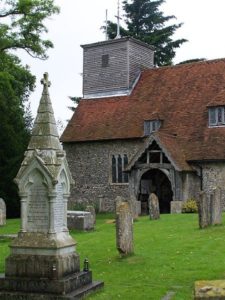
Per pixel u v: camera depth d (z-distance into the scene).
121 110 33.78
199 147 28.77
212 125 29.44
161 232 17.38
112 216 29.25
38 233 9.76
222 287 6.04
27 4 28.19
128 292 9.77
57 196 10.00
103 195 32.38
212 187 28.03
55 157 10.12
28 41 29.00
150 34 48.25
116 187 31.97
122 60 35.41
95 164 32.84
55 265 9.34
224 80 32.00
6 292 9.27
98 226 22.19
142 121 31.98
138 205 25.14
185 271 11.36
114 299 9.27
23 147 37.41
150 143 28.53
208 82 32.53
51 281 9.20
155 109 32.44
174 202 26.53
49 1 29.05
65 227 10.27
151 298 9.31
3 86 29.42
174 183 27.89
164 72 35.06
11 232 21.05
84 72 37.00
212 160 27.88
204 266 11.68
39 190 9.88
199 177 28.53
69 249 10.00
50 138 10.24
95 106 35.41
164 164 28.25
